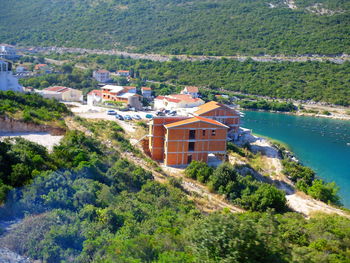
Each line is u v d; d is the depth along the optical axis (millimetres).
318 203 57406
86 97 133375
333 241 29812
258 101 173375
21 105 61844
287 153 90688
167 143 63250
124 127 80875
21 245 21953
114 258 21266
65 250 22234
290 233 31125
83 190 30516
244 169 67688
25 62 191375
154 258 21766
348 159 90625
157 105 129125
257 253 20031
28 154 35719
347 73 198625
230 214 22562
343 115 160875
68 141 47406
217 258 20172
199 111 91188
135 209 31422
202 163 59281
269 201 47844
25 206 26438
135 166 49875
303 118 154750
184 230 26500
